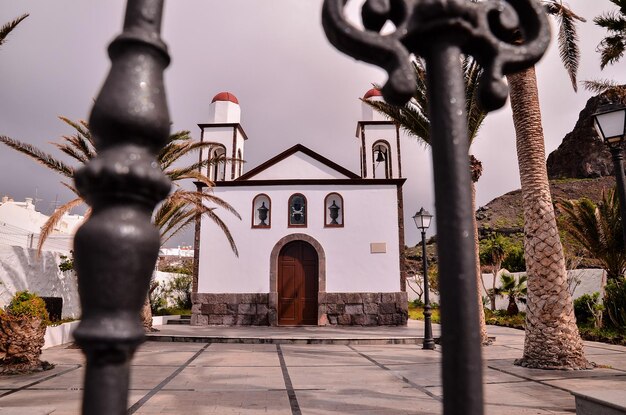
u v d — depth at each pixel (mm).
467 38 1009
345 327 14742
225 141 17906
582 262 23047
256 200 16297
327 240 15742
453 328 877
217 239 15859
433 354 9312
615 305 13305
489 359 8406
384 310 15148
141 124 839
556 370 7062
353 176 16250
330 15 987
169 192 888
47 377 6590
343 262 15547
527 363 7387
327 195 16109
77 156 11008
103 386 758
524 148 7797
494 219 71062
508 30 1065
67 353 9047
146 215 854
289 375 6848
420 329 14094
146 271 812
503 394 5426
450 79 986
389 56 981
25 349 6969
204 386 5980
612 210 16469
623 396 3580
